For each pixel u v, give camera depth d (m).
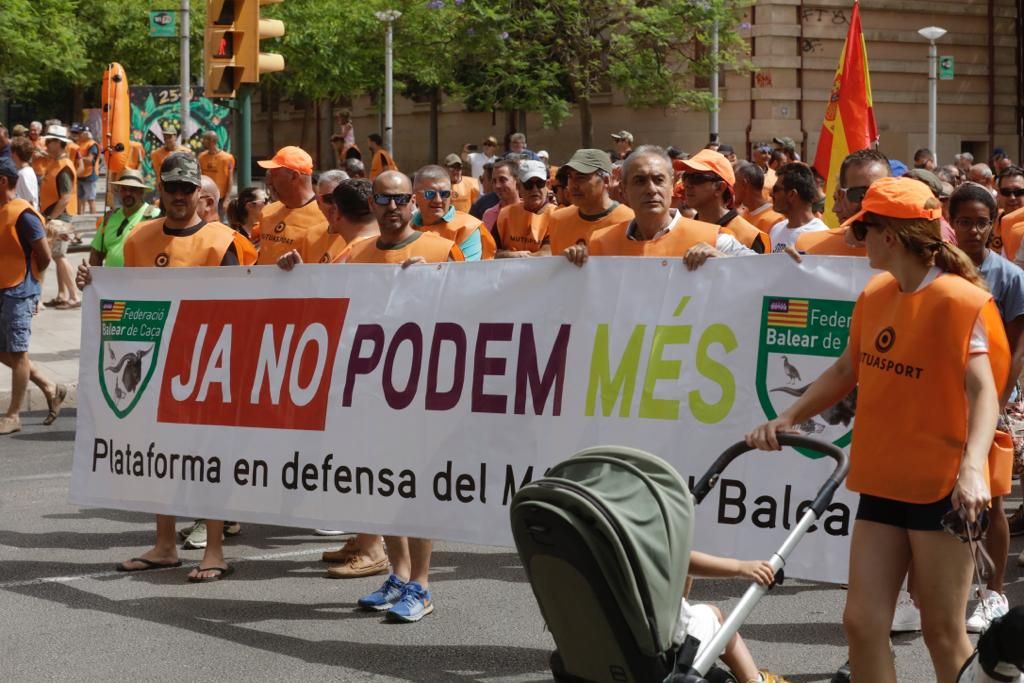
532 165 11.52
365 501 7.38
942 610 4.86
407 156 54.44
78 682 6.42
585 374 6.74
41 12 30.55
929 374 4.79
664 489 4.36
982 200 6.89
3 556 8.88
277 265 7.78
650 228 7.54
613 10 37.03
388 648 6.91
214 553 8.33
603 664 4.42
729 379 6.37
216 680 6.44
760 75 44.03
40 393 14.94
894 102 46.28
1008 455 5.36
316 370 7.59
